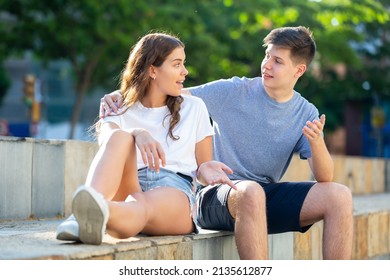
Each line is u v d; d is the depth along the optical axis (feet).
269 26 129.08
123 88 23.09
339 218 22.74
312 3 123.54
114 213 18.71
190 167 23.11
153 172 22.31
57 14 106.11
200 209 24.03
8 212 29.43
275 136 25.03
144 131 20.70
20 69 232.53
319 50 123.34
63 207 32.32
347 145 180.96
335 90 155.02
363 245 38.50
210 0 124.26
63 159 32.27
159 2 115.44
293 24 123.85
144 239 20.49
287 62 24.39
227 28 124.77
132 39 106.01
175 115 22.76
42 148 31.09
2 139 29.01
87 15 105.60
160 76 22.54
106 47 110.11
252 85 25.34
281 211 23.98
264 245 21.39
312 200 23.39
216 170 22.36
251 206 21.38
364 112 179.01
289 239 30.22
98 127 23.27
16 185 29.76
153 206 20.74
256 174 25.36
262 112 24.98
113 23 105.40
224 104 25.20
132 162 20.52
